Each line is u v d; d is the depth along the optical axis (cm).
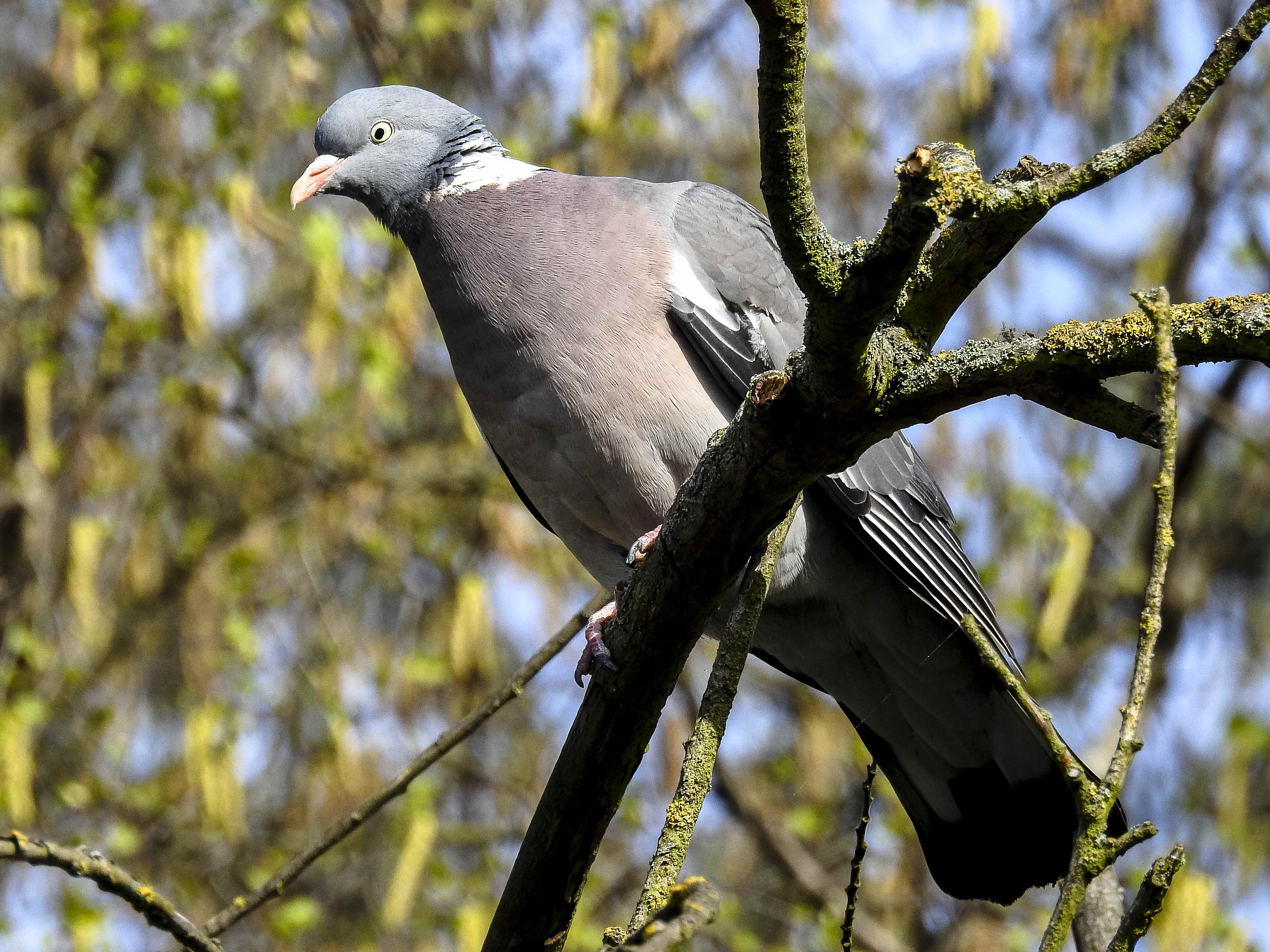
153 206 1241
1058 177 388
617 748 482
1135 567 1306
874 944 1220
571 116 1214
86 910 1062
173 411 1297
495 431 661
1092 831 350
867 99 1334
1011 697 665
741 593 498
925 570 663
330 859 1219
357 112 695
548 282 627
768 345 666
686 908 365
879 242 365
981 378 398
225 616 1259
